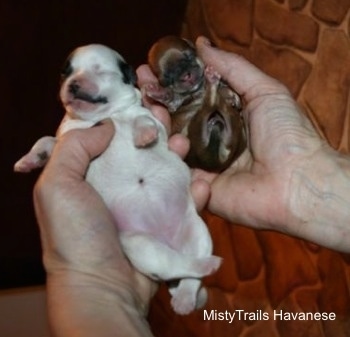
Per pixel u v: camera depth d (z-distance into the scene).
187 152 0.36
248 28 0.75
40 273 0.82
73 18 0.72
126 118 0.35
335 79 0.65
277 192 0.35
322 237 0.35
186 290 0.32
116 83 0.35
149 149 0.34
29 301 0.78
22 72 0.70
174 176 0.34
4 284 0.80
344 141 0.64
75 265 0.30
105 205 0.32
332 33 0.66
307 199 0.35
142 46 0.79
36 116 0.73
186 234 0.33
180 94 0.37
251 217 0.36
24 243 0.80
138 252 0.32
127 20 0.77
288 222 0.35
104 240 0.30
